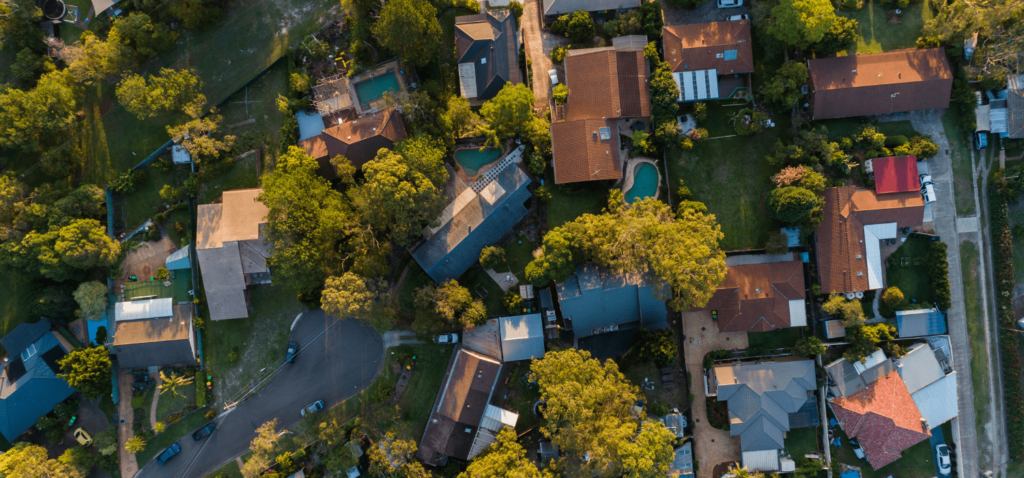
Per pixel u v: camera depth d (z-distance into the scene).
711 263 58.03
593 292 64.75
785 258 68.38
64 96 65.50
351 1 65.25
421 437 68.31
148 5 67.94
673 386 68.25
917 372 67.44
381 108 68.25
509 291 66.94
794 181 64.69
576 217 67.69
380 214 60.72
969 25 63.38
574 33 67.56
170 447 68.75
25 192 66.88
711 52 65.75
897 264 68.31
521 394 68.06
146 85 67.62
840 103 65.88
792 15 61.81
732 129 68.44
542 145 67.44
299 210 60.41
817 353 65.94
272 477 66.31
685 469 67.06
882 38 68.69
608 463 58.38
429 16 64.25
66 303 67.56
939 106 66.25
